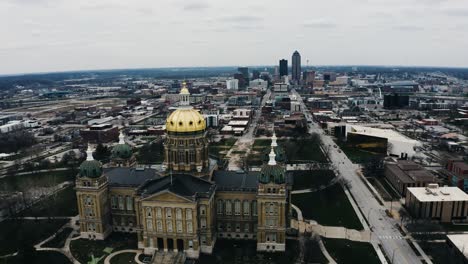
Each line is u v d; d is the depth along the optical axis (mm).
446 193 173500
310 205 184000
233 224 151750
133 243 149125
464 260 128125
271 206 138625
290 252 139625
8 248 145250
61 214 175750
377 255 137625
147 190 140375
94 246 146250
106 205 155125
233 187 149125
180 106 152625
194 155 151875
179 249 139500
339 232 156000
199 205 138625
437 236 148500
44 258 136500
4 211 177250
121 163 187875
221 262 134500
